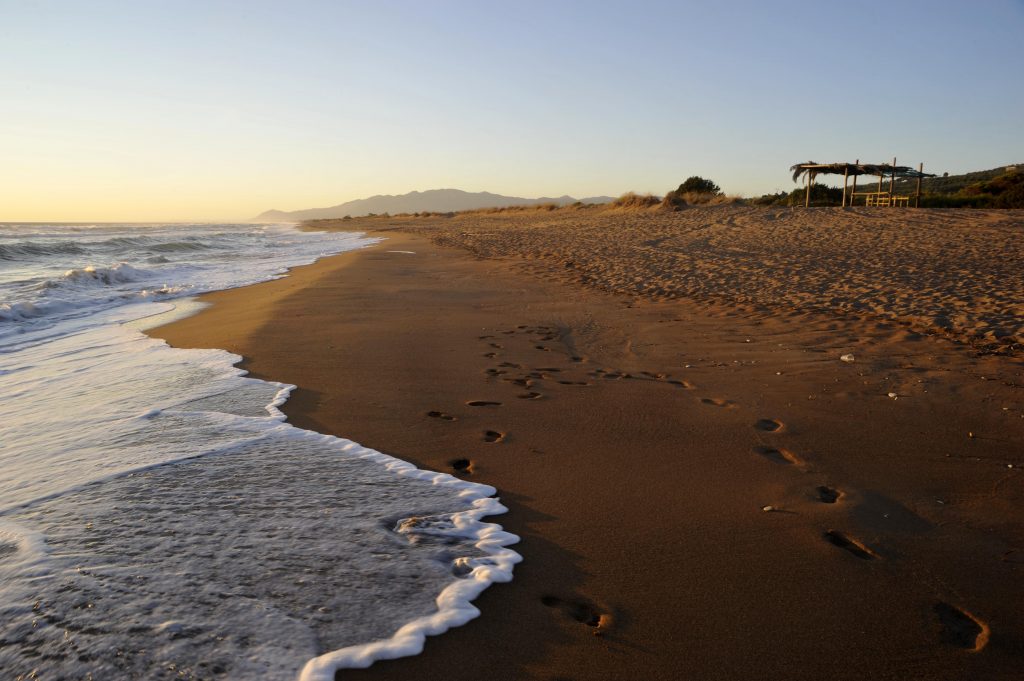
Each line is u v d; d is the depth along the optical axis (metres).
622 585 2.30
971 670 1.88
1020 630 2.05
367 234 36.56
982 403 4.20
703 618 2.12
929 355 5.39
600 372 5.22
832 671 1.88
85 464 3.28
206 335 6.88
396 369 5.30
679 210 29.19
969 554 2.50
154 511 2.74
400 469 3.27
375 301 8.97
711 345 6.06
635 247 15.81
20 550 2.40
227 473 3.16
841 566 2.43
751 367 5.27
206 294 10.54
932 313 6.81
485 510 2.84
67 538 2.49
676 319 7.31
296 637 1.94
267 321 7.48
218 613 2.03
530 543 2.58
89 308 9.12
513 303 8.68
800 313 7.32
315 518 2.71
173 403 4.40
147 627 1.96
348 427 3.92
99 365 5.64
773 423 3.98
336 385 4.83
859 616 2.13
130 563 2.31
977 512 2.83
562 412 4.21
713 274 10.58
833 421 3.98
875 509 2.88
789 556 2.50
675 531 2.69
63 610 2.03
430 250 19.17
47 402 4.50
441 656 1.91
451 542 2.55
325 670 1.81
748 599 2.22
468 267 13.71
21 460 3.36
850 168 24.61
